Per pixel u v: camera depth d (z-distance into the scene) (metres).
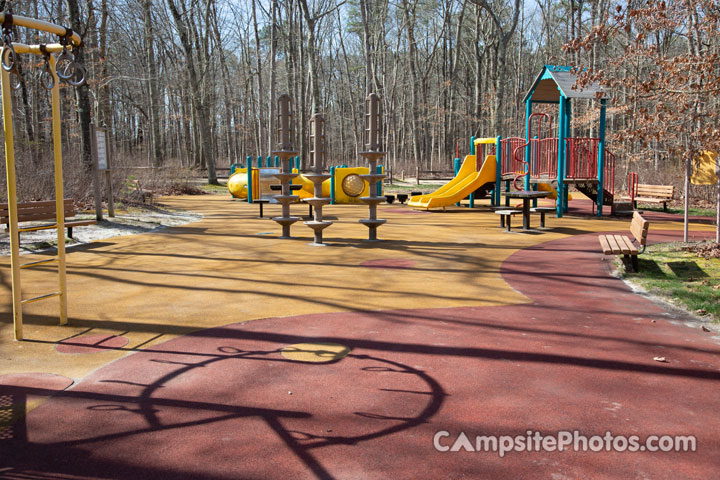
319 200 10.88
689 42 12.49
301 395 3.80
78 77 5.07
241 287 7.28
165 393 3.82
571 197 26.34
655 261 8.70
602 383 4.04
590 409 3.61
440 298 6.70
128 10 31.75
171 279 7.76
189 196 25.70
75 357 4.55
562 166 16.88
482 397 3.79
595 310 6.13
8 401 3.68
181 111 47.19
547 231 13.43
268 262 9.20
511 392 3.87
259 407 3.61
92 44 26.98
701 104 10.27
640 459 2.98
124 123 52.50
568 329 5.40
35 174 15.09
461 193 19.09
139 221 14.41
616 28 9.29
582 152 17.41
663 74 10.07
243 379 4.09
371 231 11.68
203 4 37.81
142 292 6.95
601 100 16.80
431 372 4.25
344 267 8.77
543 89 18.53
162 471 2.84
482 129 43.66
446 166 44.81
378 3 45.91
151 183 25.44
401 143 57.41
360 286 7.38
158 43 42.09
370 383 4.02
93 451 3.03
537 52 50.53
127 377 4.12
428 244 11.30
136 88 48.94
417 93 49.75
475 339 5.09
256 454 3.01
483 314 5.96
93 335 5.16
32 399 3.71
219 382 4.03
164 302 6.45
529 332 5.30
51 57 4.99
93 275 8.00
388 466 2.89
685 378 4.14
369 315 5.91
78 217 14.04
